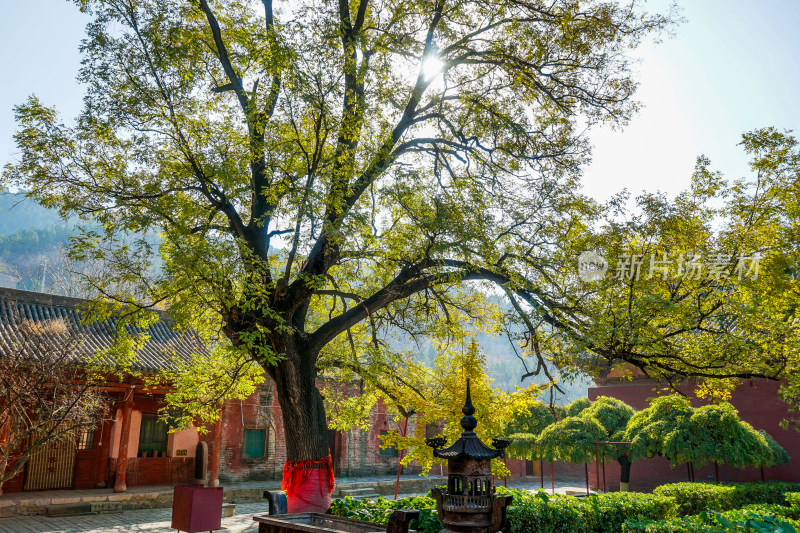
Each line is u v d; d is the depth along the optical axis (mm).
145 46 9438
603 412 23641
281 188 9531
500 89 12492
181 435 20438
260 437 23906
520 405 11523
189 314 10008
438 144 13125
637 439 19734
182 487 10344
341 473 26484
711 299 9289
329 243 9820
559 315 9797
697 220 9812
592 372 9539
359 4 11625
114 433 18891
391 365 12891
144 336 11750
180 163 10094
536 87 12102
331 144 10602
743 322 9109
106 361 14336
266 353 8406
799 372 8844
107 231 9820
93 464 18312
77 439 17641
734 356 9156
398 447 11727
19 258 85938
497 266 10602
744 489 15625
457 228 9523
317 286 9555
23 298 18500
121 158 9992
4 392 12641
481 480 6062
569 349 9367
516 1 11406
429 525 8359
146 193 9781
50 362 13742
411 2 11164
